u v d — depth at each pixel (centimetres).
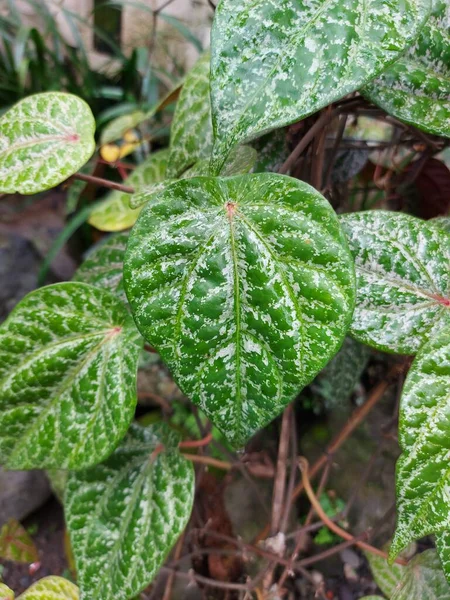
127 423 20
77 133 23
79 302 22
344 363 35
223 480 42
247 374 16
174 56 74
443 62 19
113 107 67
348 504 35
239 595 36
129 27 75
